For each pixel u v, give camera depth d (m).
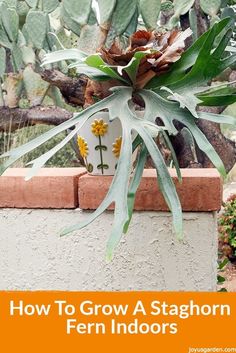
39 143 0.84
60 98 2.19
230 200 3.22
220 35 1.16
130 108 0.90
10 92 2.03
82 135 0.94
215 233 0.90
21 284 0.96
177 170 0.85
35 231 0.95
